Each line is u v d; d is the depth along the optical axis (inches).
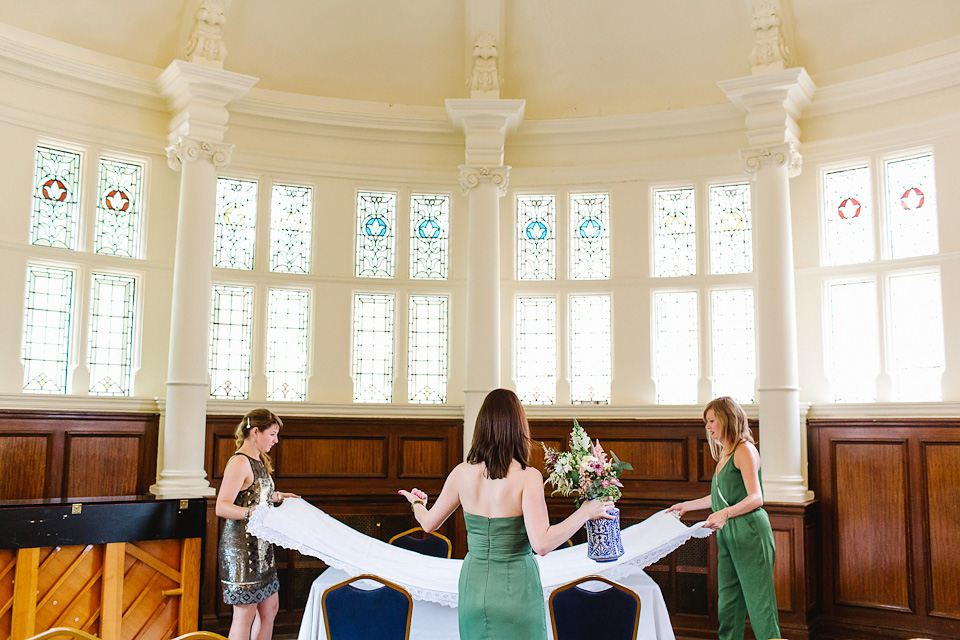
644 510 285.4
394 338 308.5
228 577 192.7
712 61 302.7
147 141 281.7
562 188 312.0
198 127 271.0
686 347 301.1
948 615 246.4
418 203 316.2
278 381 298.4
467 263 299.7
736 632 199.9
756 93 270.5
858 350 278.7
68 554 219.8
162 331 281.9
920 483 254.4
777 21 277.4
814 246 285.3
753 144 274.1
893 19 273.0
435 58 313.9
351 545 189.0
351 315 304.0
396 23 306.8
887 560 257.8
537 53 313.3
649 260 303.1
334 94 312.8
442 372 310.8
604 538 159.5
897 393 269.9
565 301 308.7
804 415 275.3
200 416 264.2
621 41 307.3
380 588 150.4
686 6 297.3
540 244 314.8
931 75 261.6
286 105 297.1
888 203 276.8
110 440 265.3
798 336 285.1
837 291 284.0
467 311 289.3
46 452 252.8
